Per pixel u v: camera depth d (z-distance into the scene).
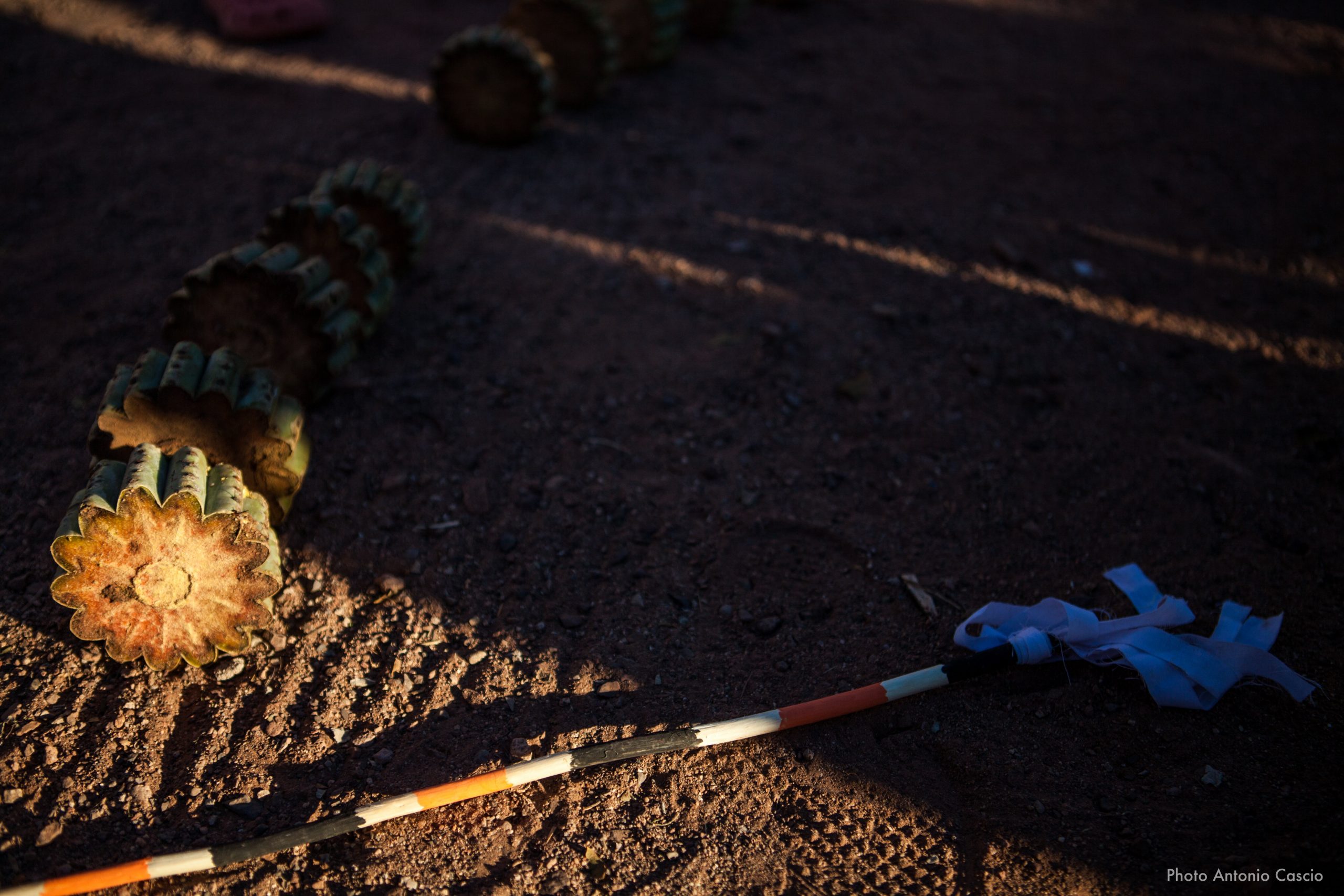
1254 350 5.07
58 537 2.81
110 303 4.91
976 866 2.75
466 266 5.33
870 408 4.50
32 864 2.68
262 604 3.07
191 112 6.75
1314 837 2.76
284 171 6.08
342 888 2.68
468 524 3.81
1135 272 5.64
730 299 5.18
